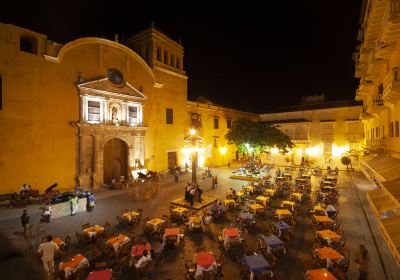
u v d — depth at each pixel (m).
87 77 24.73
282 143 35.62
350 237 13.46
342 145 41.75
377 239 13.20
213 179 25.05
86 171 24.41
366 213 17.41
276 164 47.28
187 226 14.13
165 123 33.59
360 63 20.14
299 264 10.69
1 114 19.19
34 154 20.97
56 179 22.34
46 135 21.72
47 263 9.58
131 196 22.02
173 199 20.97
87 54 24.83
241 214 14.91
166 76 33.84
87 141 24.66
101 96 25.66
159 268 10.38
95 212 17.53
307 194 21.67
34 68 21.03
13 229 14.34
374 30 14.01
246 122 36.47
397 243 7.27
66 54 23.20
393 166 13.05
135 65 29.53
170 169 33.84
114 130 26.84
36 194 19.69
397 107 14.07
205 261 9.48
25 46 22.41
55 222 15.49
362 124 39.88
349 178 31.92
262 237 11.79
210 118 42.97
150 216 16.67
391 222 8.71
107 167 27.31
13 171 19.78
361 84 22.17
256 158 43.22
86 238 12.52
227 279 9.67
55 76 22.41
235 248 11.59
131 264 10.02
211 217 16.02
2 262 1.13
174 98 35.19
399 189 9.44
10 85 19.67
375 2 11.30
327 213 15.27
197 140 39.47
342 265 9.62
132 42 33.88
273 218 16.14
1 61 19.22
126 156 28.88
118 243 11.21
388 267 10.43
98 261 10.77
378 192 12.27
